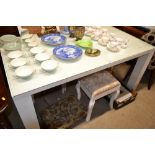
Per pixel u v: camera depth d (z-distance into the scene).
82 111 1.73
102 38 1.55
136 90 2.10
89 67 1.19
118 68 2.48
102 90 1.43
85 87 1.48
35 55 1.24
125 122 1.67
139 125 1.65
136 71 1.79
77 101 1.85
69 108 1.76
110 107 1.79
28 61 1.22
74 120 1.64
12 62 1.16
